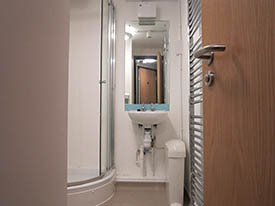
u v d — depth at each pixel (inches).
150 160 95.7
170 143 81.0
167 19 100.7
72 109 97.7
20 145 18.7
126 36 101.3
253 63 17.4
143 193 88.9
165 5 101.2
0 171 16.0
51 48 25.5
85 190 68.1
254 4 17.2
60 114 28.1
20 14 18.9
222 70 23.9
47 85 24.3
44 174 23.2
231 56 21.6
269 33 15.2
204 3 31.0
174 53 99.2
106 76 91.6
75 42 99.3
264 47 15.8
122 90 99.2
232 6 21.4
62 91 28.9
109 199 76.6
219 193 24.7
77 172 93.9
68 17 31.5
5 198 16.6
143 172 93.4
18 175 18.3
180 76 97.5
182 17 93.5
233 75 21.1
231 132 21.6
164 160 95.7
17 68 18.4
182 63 94.0
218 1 25.3
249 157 18.0
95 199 69.7
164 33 101.4
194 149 63.3
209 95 28.4
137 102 99.4
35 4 21.5
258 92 16.6
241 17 19.4
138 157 95.8
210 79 27.0
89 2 100.0
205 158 30.0
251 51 17.7
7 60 17.0
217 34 25.6
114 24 99.5
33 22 21.1
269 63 15.2
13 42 17.8
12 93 17.7
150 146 90.3
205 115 30.0
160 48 101.0
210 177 27.8
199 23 57.1
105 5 92.3
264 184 15.8
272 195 14.8
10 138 17.3
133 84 100.0
